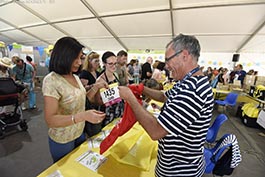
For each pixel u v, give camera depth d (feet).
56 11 14.93
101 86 4.00
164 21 15.07
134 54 25.70
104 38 21.34
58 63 2.88
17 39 25.08
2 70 11.08
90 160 3.20
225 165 4.19
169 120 1.93
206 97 2.05
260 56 21.27
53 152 3.38
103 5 13.38
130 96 2.22
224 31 15.71
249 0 10.94
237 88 16.88
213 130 6.61
